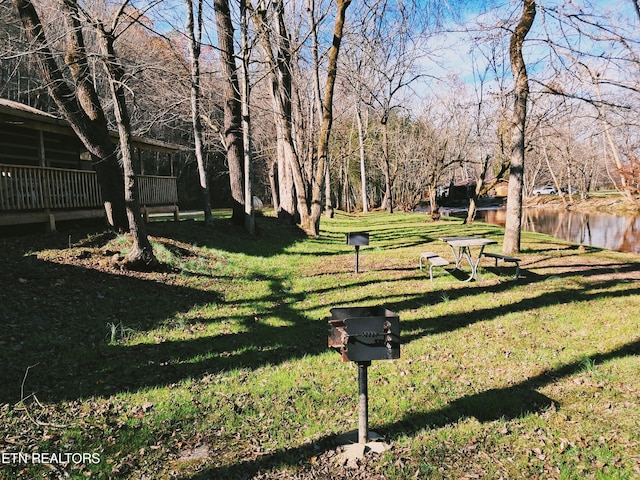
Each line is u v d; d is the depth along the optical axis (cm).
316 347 540
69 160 1487
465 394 408
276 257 1183
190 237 1186
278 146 1834
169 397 407
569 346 512
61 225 1173
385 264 1072
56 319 580
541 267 969
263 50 1559
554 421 357
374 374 459
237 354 516
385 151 3306
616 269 928
